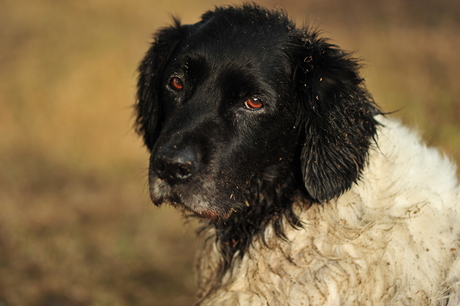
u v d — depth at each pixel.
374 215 2.79
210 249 3.33
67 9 10.70
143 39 10.05
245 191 3.02
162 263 5.08
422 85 7.57
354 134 2.87
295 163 3.07
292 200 3.02
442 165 3.06
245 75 2.84
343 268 2.71
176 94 3.04
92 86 8.57
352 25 10.98
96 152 7.54
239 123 2.88
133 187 6.61
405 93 7.47
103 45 9.53
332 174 2.86
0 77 8.66
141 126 3.66
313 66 2.94
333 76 2.93
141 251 5.24
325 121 2.88
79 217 5.75
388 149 3.02
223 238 3.23
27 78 8.59
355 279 2.70
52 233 5.36
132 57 9.30
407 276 2.67
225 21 3.07
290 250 2.89
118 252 5.18
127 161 7.36
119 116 8.17
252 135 2.90
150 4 11.98
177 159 2.66
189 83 2.97
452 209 2.85
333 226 2.83
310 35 3.14
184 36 3.33
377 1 12.60
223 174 2.81
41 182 6.54
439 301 2.68
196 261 3.58
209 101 2.88
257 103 2.88
